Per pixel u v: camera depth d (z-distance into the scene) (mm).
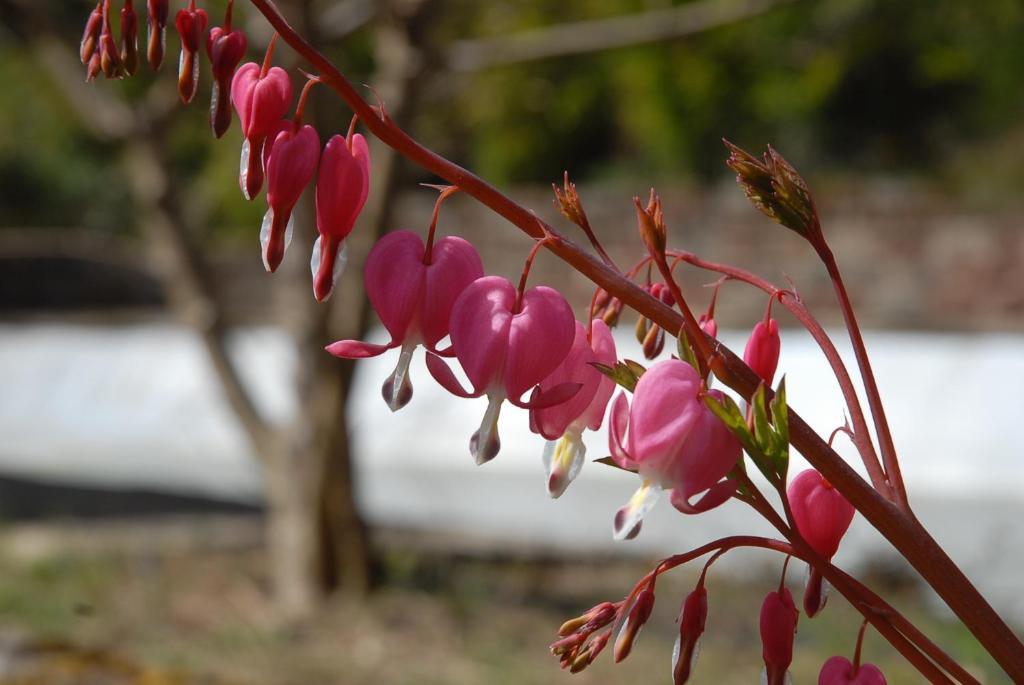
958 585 1406
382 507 11734
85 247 24172
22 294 23266
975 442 10664
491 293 1368
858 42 11094
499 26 10680
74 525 10969
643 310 1386
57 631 7574
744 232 16844
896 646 1429
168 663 6938
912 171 20078
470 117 12789
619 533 1282
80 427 14594
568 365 1445
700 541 9969
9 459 13883
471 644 7777
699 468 1296
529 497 11289
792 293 1606
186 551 9914
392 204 8172
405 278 1378
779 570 9203
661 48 15039
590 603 8875
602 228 17891
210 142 10797
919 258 16219
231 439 13758
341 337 8391
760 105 18766
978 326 15047
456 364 12766
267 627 7934
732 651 7680
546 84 12930
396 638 7820
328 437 8492
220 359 8836
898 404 11562
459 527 11031
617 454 1341
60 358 16031
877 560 9102
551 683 7078
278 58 7309
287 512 8648
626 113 20047
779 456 1312
